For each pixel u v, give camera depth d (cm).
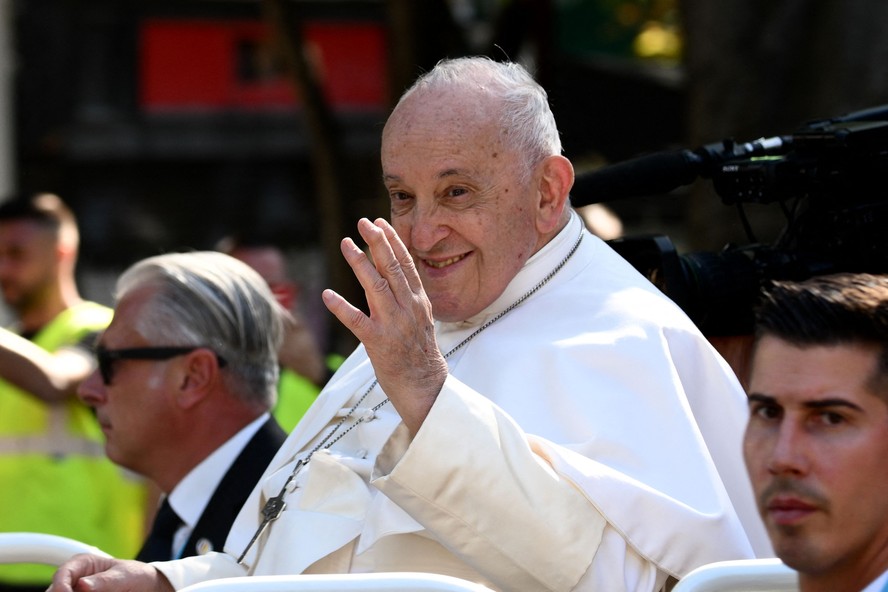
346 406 1075
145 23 4456
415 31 2302
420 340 863
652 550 902
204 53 4506
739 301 1075
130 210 4491
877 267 1050
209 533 1197
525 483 873
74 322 1747
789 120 1873
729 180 1116
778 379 701
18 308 1780
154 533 1237
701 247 1850
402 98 1000
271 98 4572
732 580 805
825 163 1055
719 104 1888
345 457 1009
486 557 880
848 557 695
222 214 4556
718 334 1084
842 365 690
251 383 1238
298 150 4581
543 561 880
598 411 945
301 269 4531
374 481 873
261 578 787
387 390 868
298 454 1075
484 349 1005
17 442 1673
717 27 1888
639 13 3844
